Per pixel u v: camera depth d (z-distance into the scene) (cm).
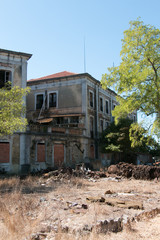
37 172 2080
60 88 3381
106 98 4025
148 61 1977
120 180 1791
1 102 1639
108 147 3175
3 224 639
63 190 1214
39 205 855
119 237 555
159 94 1870
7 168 2334
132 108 2002
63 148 2822
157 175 1805
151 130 1933
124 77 2002
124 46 2052
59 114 3319
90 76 3353
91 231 574
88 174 1952
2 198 943
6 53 2523
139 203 857
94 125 3478
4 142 2364
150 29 1975
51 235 550
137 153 3712
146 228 616
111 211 760
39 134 2572
